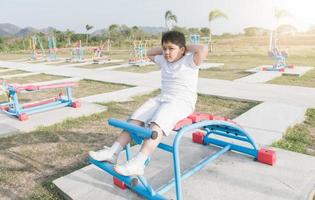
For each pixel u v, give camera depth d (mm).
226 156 3713
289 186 3016
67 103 6566
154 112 2809
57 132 5129
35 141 4758
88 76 11641
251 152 3613
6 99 7766
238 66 13445
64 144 4605
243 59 17172
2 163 4027
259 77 9977
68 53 28281
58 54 26984
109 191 3076
